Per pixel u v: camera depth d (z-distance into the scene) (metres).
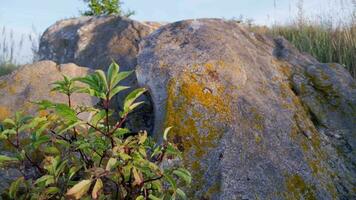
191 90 2.90
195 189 2.47
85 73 3.69
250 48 3.58
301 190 2.58
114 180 1.70
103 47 6.14
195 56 3.14
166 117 2.79
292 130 2.93
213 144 2.65
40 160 2.58
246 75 3.18
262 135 2.78
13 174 2.52
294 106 3.19
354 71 4.72
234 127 2.74
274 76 3.39
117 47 5.96
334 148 3.05
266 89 3.19
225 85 2.99
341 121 3.25
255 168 2.57
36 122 1.89
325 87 3.47
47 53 7.21
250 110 2.89
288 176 2.61
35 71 3.52
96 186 1.52
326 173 2.78
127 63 5.47
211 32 3.42
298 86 3.44
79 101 3.32
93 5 11.66
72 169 1.78
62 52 6.95
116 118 3.34
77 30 6.72
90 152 1.78
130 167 1.62
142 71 3.21
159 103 3.00
